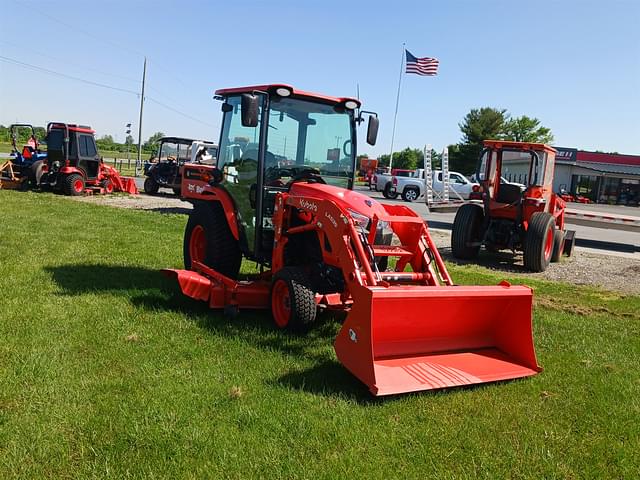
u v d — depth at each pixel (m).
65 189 18.39
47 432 3.13
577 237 16.89
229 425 3.33
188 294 5.37
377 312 4.11
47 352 4.25
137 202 18.05
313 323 5.06
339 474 2.92
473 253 10.99
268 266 6.06
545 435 3.52
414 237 5.10
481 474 3.04
